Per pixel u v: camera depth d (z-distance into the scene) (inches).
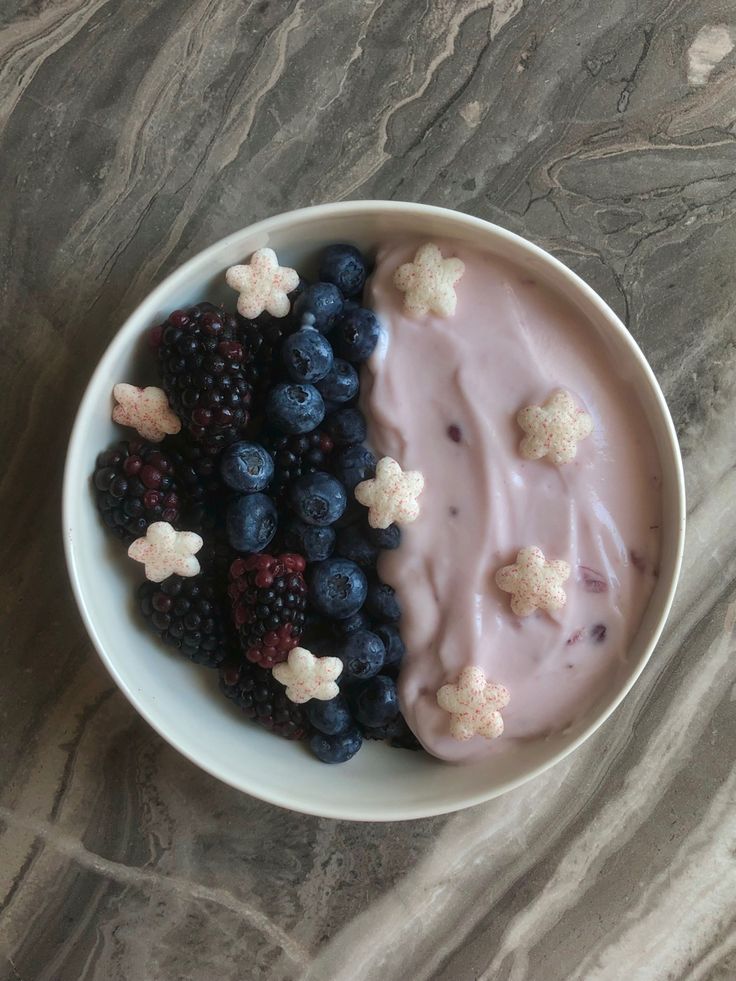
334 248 9.1
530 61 10.0
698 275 10.3
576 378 9.2
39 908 10.3
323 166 9.8
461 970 10.6
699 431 10.5
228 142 9.7
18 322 9.7
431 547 9.1
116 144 9.6
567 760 10.8
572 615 9.2
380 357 9.1
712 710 10.8
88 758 10.3
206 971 10.4
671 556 9.1
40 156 9.6
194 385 8.4
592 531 9.2
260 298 8.7
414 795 9.4
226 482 8.7
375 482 8.9
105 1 9.5
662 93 10.1
